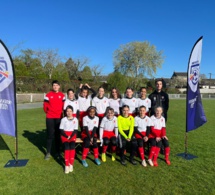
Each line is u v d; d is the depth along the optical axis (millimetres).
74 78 51281
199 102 5875
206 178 4348
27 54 42188
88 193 3707
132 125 5359
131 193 3717
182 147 6617
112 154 5410
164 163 5219
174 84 75438
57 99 5523
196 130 9414
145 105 6109
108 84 40031
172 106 22906
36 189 3828
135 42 48469
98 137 5691
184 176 4438
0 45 4793
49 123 5434
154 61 49219
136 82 48094
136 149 5312
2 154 5750
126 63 48906
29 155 5699
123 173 4586
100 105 6125
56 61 45469
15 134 5082
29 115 13312
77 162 5266
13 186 3934
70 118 5078
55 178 4301
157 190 3830
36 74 38875
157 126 5383
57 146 5637
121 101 6109
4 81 4965
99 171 4691
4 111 5062
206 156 5746
